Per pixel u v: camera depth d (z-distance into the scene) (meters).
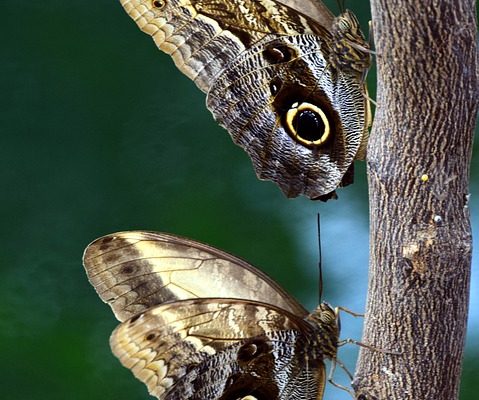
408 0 0.81
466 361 0.98
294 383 0.89
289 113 0.89
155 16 0.89
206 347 0.88
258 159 0.90
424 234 0.82
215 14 0.89
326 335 0.89
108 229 1.01
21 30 1.04
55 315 1.00
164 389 0.88
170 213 1.02
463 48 0.82
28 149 1.02
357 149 0.89
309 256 1.01
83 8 1.04
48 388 0.99
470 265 0.83
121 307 0.89
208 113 1.03
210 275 0.89
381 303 0.83
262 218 1.02
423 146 0.82
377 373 0.83
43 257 1.01
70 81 1.03
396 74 0.82
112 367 0.99
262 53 0.89
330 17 0.88
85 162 1.02
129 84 1.04
